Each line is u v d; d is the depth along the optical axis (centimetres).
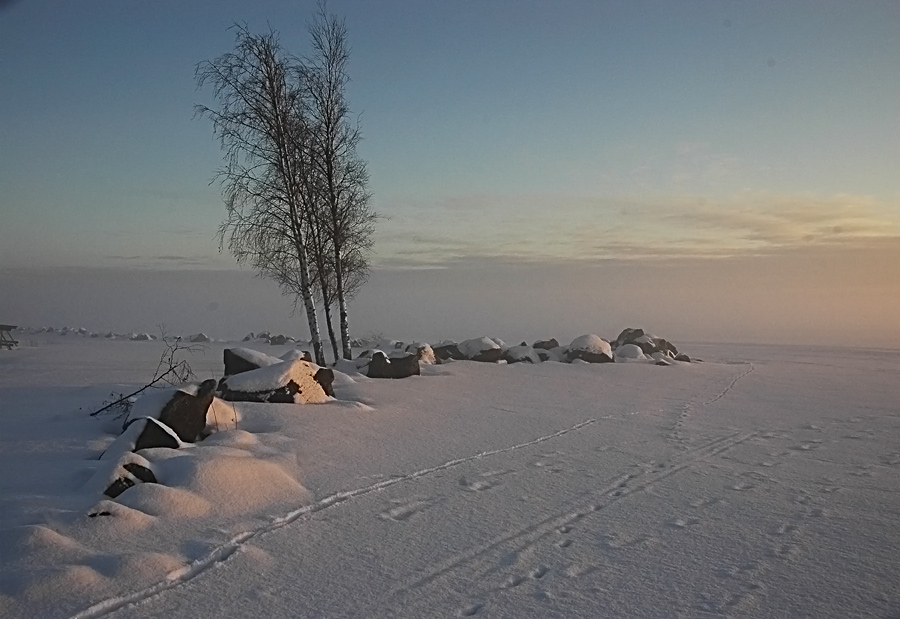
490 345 2709
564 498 880
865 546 722
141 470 820
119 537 675
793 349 4344
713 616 550
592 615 549
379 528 749
